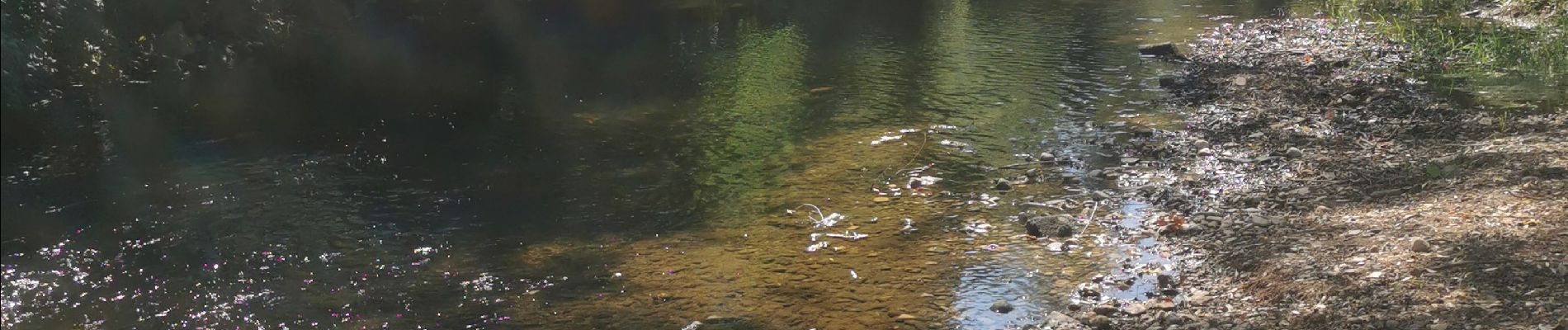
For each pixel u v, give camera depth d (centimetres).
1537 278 527
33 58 1072
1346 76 1170
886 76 1240
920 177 795
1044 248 633
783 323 532
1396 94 1054
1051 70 1264
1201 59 1330
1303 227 645
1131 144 885
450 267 617
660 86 1191
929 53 1422
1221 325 508
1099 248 631
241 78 1215
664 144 909
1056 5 1962
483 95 1132
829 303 557
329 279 601
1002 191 753
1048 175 794
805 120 1005
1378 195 705
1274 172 786
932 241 649
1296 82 1138
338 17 1593
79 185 783
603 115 1034
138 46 1249
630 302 562
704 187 776
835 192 757
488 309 557
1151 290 562
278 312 555
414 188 779
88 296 575
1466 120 923
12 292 578
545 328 530
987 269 600
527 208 731
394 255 638
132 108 1044
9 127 936
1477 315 492
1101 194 734
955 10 1922
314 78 1224
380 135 945
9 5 1077
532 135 946
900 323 529
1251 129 930
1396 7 1758
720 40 1580
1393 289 530
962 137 922
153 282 595
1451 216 635
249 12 1421
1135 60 1329
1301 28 1585
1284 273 568
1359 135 891
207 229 685
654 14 1877
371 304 564
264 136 938
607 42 1560
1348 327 493
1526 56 1224
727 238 661
